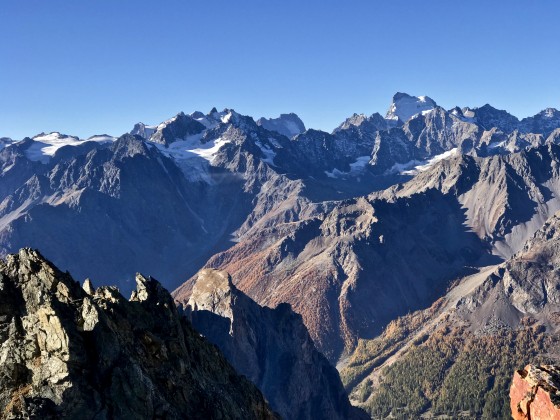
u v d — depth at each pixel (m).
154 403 52.97
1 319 59.09
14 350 53.84
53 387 49.72
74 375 50.47
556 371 37.88
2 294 60.91
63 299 59.09
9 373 52.44
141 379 52.44
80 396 49.50
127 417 50.25
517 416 38.47
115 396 50.72
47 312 53.25
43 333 53.19
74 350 51.28
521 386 38.41
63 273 62.53
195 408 59.53
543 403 36.00
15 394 50.84
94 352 52.28
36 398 48.97
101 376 51.41
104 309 60.16
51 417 48.09
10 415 48.38
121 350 53.44
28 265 62.38
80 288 62.44
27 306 60.03
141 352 59.59
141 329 62.28
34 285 60.88
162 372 60.12
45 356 52.38
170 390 58.88
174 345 63.94
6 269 63.38
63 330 51.84
